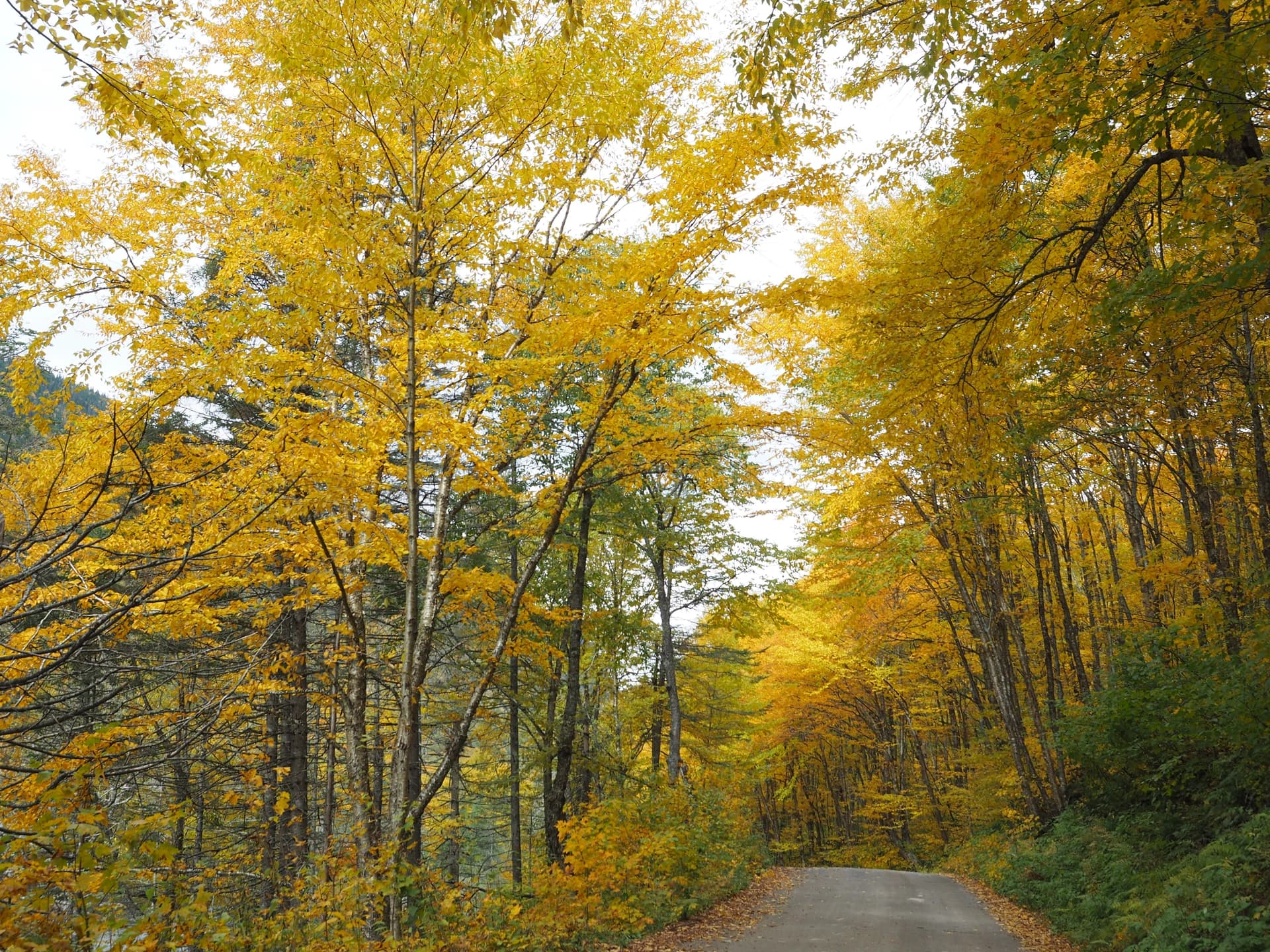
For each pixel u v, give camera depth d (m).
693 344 7.69
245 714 5.97
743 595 15.41
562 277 8.66
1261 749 7.43
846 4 5.66
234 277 7.12
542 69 6.91
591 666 16.52
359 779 7.74
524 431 8.90
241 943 5.05
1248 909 5.70
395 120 7.20
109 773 3.77
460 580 8.40
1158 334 6.61
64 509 4.62
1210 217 5.95
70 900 3.43
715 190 6.97
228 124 7.63
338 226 6.55
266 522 6.30
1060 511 16.33
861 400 11.67
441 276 8.41
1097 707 10.41
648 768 16.08
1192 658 8.98
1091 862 9.66
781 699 22.52
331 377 7.02
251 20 7.43
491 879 15.74
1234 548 11.55
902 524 14.02
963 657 17.28
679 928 8.99
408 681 7.45
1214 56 4.70
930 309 6.71
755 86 5.39
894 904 10.91
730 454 10.41
